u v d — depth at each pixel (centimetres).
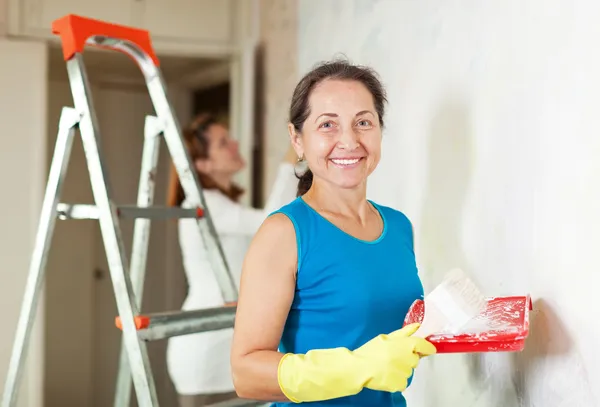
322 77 142
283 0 319
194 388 262
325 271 134
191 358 262
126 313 161
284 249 132
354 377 116
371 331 136
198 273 271
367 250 139
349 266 135
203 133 293
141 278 210
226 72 414
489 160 160
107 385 471
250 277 131
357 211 145
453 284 124
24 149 322
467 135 170
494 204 159
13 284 320
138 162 483
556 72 135
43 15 324
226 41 351
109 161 472
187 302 273
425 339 120
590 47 124
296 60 304
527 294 144
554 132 135
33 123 324
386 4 217
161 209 185
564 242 133
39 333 323
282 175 275
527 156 145
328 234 136
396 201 212
